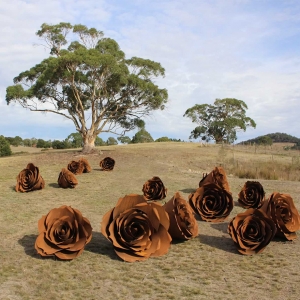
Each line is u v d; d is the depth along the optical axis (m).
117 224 6.41
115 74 30.23
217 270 6.11
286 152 38.16
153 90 32.16
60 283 5.49
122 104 33.50
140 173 19.97
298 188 14.67
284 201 7.92
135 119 34.97
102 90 32.59
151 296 5.06
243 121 66.25
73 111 34.88
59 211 6.63
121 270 6.04
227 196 9.44
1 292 5.13
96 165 24.58
